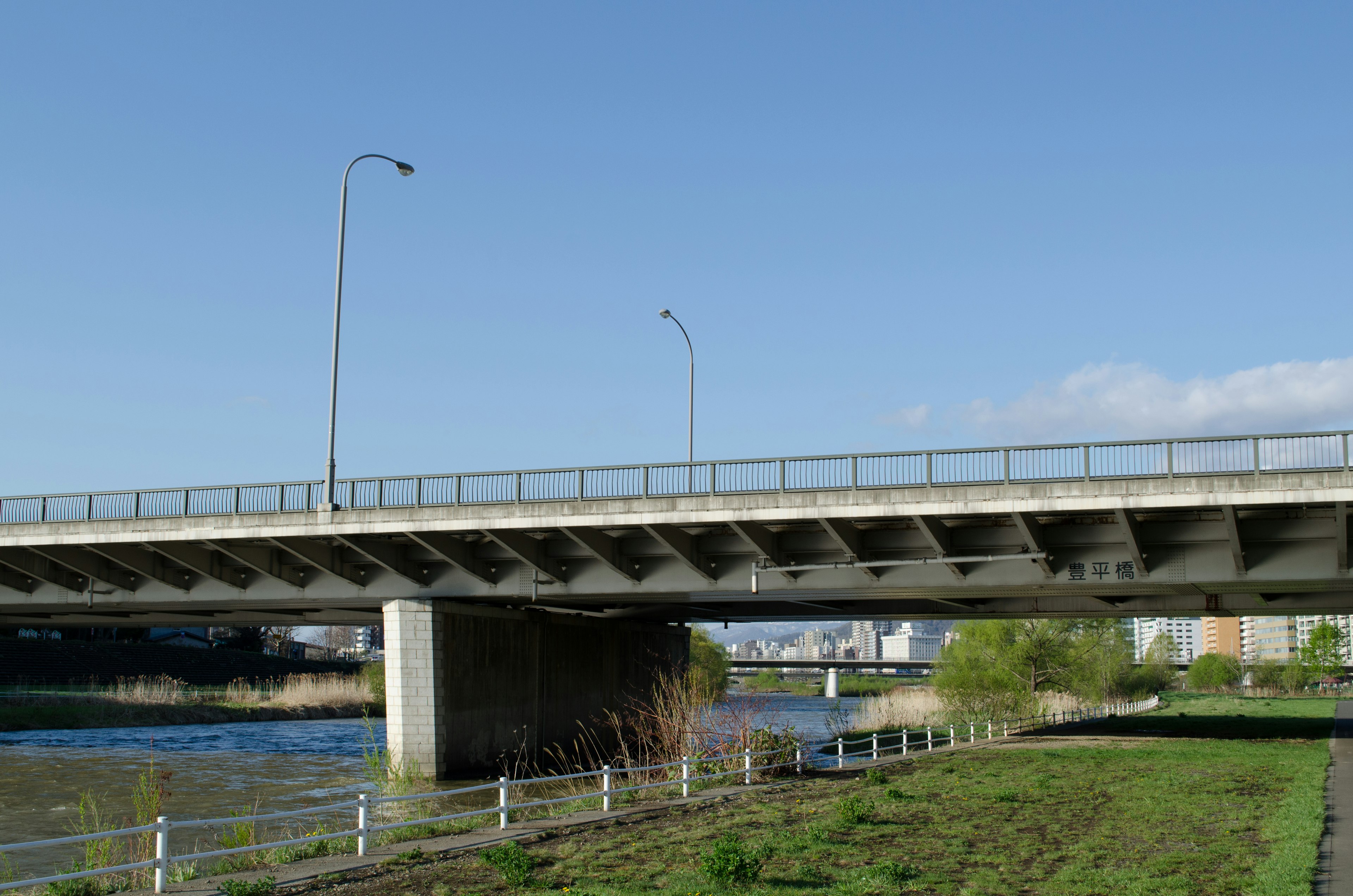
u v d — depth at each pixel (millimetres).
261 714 74938
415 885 14242
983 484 31203
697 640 97000
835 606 48250
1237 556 31250
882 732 51562
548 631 46719
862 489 32344
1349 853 15344
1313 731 48125
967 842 16984
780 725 41031
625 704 53188
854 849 16453
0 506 42719
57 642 89250
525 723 44188
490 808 26031
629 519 34562
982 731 46719
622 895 13055
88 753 47500
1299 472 28188
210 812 28391
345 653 176625
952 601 45719
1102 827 18516
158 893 13969
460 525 36188
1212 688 157125
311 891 14117
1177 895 12695
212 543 39781
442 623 39469
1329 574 31203
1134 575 33219
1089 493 30188
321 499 38156
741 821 19828
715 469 34188
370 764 31047
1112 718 63188
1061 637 73938
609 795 22547
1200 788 24219
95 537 40406
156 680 91812
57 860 20828
